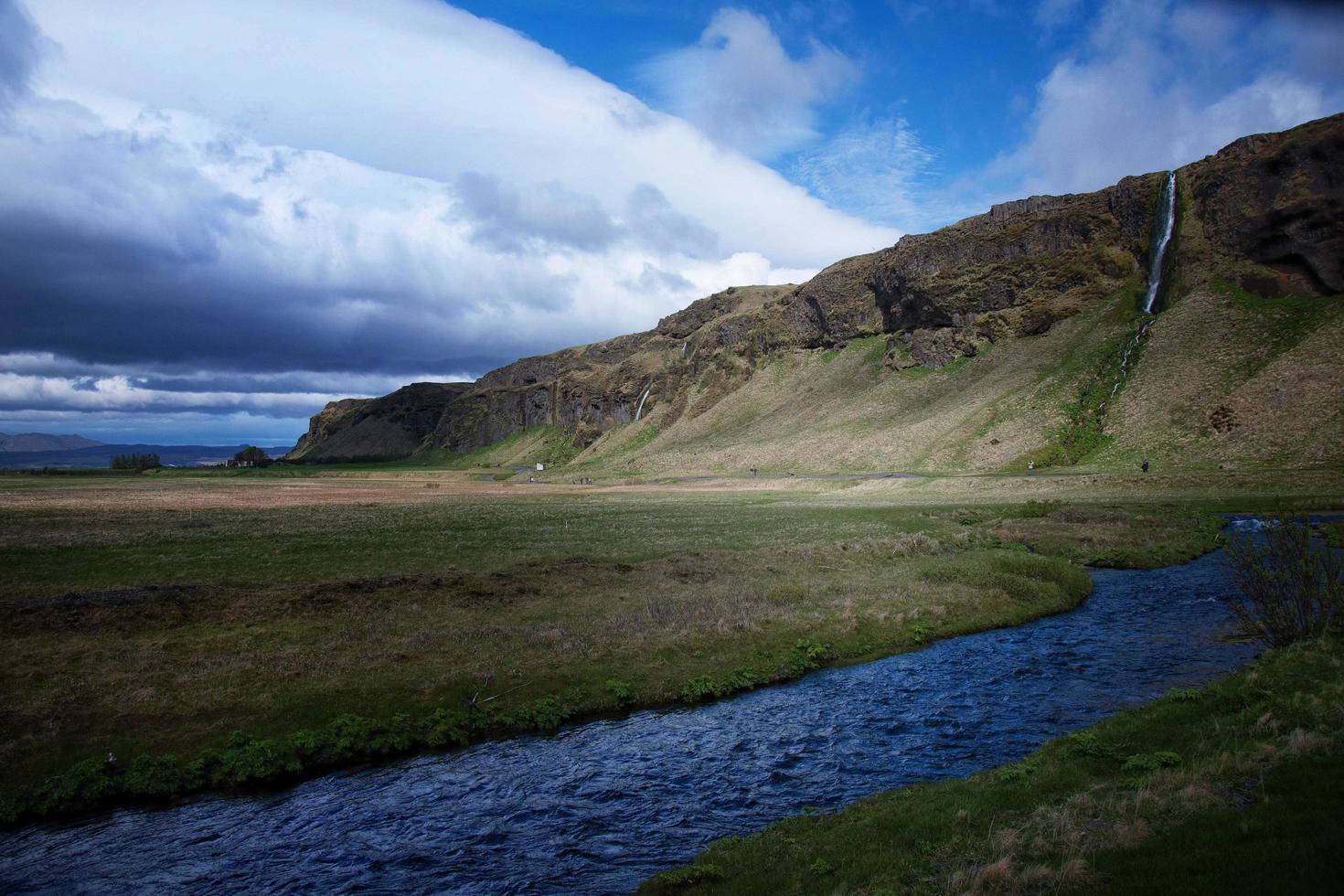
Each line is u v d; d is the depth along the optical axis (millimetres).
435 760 17812
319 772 17203
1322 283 104312
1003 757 16328
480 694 21078
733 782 15867
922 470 109250
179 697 20125
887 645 27047
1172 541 45438
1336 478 62094
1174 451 84500
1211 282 116812
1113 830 10250
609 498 103812
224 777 16469
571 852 13086
